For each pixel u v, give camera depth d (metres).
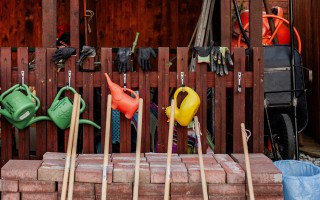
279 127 4.04
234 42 4.79
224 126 3.27
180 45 6.37
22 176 2.64
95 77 3.21
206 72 3.23
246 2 5.93
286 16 6.20
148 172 2.63
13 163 2.79
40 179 2.65
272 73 4.01
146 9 6.36
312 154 4.78
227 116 3.85
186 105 3.10
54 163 2.80
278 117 3.99
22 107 3.00
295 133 3.76
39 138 3.24
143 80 3.21
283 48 4.05
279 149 3.96
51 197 2.66
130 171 2.62
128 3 6.34
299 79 4.11
